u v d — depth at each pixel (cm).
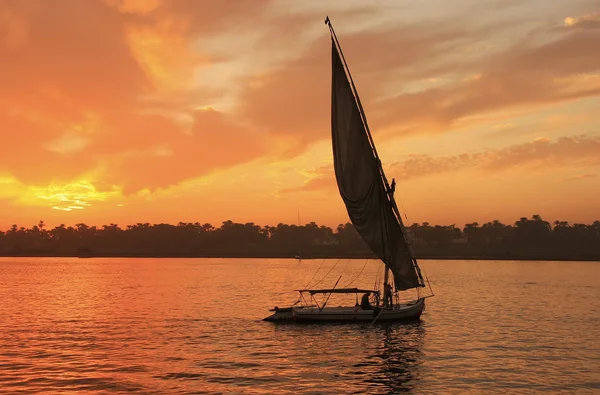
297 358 3800
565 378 3294
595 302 7831
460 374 3384
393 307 5188
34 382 3194
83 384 3152
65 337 4662
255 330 4919
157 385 3131
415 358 3809
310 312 5144
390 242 5091
